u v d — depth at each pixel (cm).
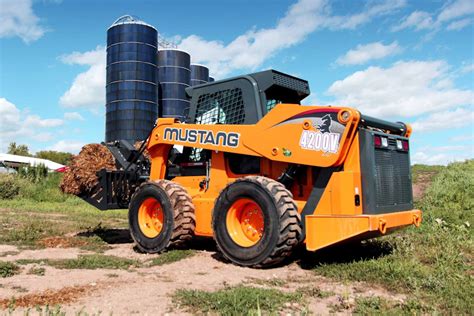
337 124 539
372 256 603
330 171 555
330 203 550
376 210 539
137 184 839
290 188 611
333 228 535
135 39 3925
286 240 542
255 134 615
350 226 523
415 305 385
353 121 533
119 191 827
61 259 618
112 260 599
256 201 567
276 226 544
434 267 536
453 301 401
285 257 562
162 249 668
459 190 1128
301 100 714
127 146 842
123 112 3884
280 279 503
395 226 556
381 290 456
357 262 553
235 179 654
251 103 636
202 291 428
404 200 606
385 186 563
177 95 4316
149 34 3997
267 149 600
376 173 548
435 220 834
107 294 432
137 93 3891
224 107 675
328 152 544
